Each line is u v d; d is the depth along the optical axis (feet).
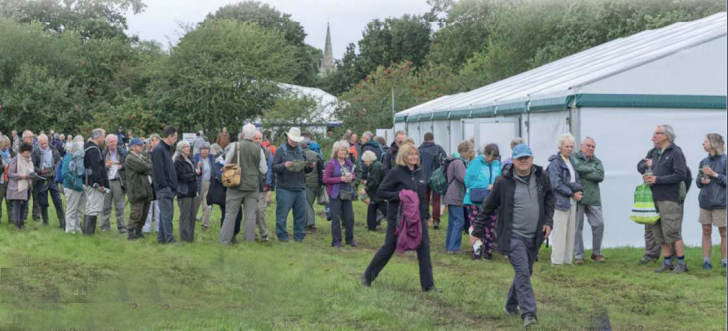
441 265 39.96
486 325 25.55
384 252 31.58
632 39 68.18
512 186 25.44
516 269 25.39
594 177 39.99
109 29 217.97
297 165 46.29
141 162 44.21
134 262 35.94
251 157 44.50
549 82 53.93
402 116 93.15
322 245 46.73
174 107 154.71
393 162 52.13
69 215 47.19
